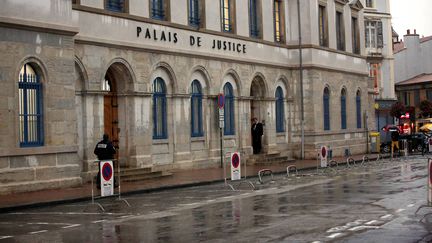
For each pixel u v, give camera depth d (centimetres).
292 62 4188
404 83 8381
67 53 2398
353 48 4941
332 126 4456
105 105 2848
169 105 3119
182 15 3209
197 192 2303
